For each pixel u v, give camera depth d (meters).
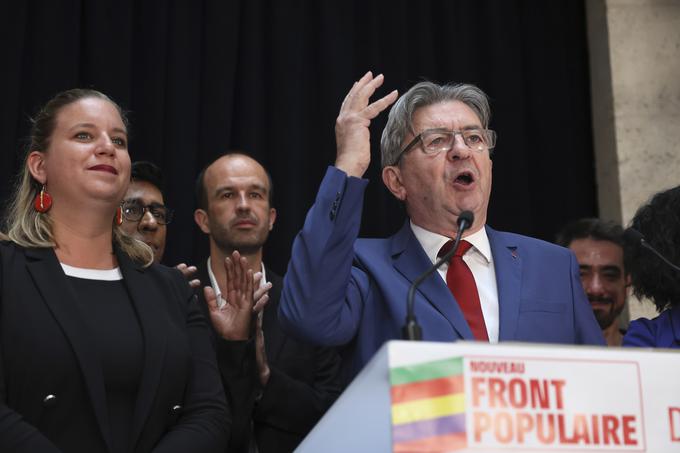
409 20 4.33
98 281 1.97
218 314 2.49
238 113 4.02
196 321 2.12
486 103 2.29
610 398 1.21
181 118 3.89
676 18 4.22
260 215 3.03
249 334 2.50
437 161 2.15
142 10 3.96
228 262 2.53
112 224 2.11
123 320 1.91
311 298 1.94
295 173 3.96
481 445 1.16
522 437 1.17
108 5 3.86
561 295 2.10
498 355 1.19
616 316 3.27
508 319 2.02
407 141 2.23
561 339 2.04
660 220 2.30
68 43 3.77
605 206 4.16
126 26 3.86
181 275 2.19
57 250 1.98
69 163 2.00
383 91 4.18
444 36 4.33
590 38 4.33
